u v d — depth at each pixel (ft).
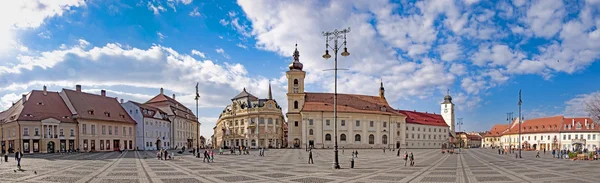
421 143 470.80
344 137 375.25
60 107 286.87
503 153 266.98
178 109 431.43
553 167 122.93
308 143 366.22
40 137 261.44
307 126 367.66
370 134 387.14
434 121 504.02
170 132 401.70
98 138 301.02
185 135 446.19
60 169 107.24
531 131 452.76
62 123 274.16
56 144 268.82
